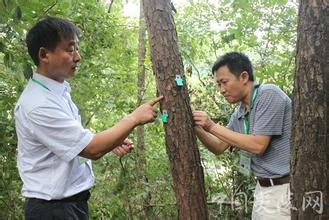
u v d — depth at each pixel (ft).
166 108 8.32
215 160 15.26
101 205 15.30
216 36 16.14
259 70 14.05
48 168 7.41
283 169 9.31
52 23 7.30
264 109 9.09
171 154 8.40
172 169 8.48
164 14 8.38
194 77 16.46
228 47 16.35
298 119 7.55
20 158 7.61
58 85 7.53
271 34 14.61
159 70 8.34
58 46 7.28
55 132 7.15
